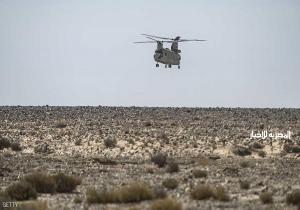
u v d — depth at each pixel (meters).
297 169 184.88
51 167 190.38
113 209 114.50
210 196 128.25
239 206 119.19
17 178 163.62
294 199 122.38
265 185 148.50
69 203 125.62
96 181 158.50
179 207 111.69
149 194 128.00
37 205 117.06
